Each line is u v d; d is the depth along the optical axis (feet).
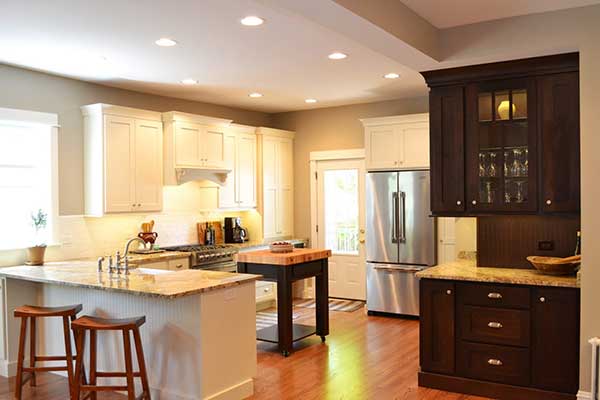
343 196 24.72
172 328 12.29
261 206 23.89
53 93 17.24
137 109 18.60
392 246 21.33
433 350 13.34
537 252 13.76
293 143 25.96
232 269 21.18
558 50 11.99
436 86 14.10
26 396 13.19
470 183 13.66
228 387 12.51
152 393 12.64
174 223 21.44
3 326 14.62
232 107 24.30
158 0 10.77
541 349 12.03
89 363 12.98
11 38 13.30
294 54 15.11
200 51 14.64
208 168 20.89
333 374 14.56
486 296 12.65
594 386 11.20
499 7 11.45
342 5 9.07
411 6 11.35
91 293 13.92
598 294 11.30
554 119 12.53
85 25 12.31
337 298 24.91
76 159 17.88
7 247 16.07
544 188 12.66
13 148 16.62
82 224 18.04
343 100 23.07
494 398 12.55
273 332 17.58
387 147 21.57
